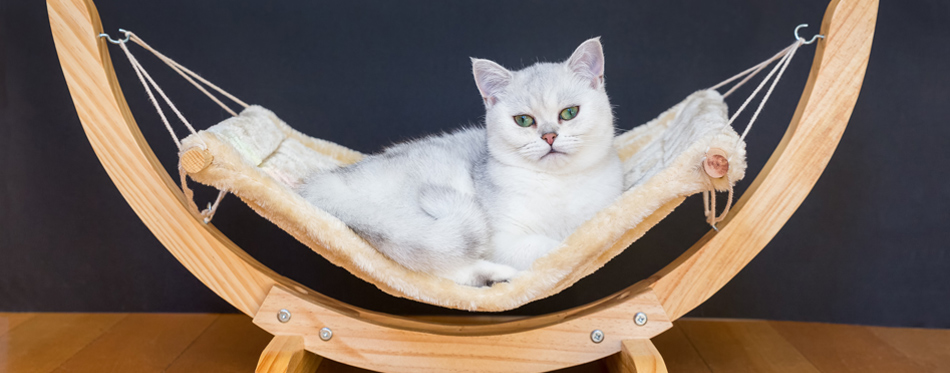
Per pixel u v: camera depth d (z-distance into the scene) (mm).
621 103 1934
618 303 1276
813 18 1863
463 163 1552
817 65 1201
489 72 1462
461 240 1232
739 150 1119
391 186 1425
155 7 1876
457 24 1915
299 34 1912
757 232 1233
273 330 1279
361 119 1951
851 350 1726
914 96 1848
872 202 1906
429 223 1243
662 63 1915
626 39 1909
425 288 1188
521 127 1401
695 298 1260
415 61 1930
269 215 1175
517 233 1413
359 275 1235
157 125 1922
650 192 1147
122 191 1212
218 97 1930
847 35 1169
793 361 1638
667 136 1530
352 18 1910
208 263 1259
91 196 1945
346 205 1298
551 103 1375
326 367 1563
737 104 1921
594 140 1405
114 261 1979
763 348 1733
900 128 1865
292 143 1604
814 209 1925
